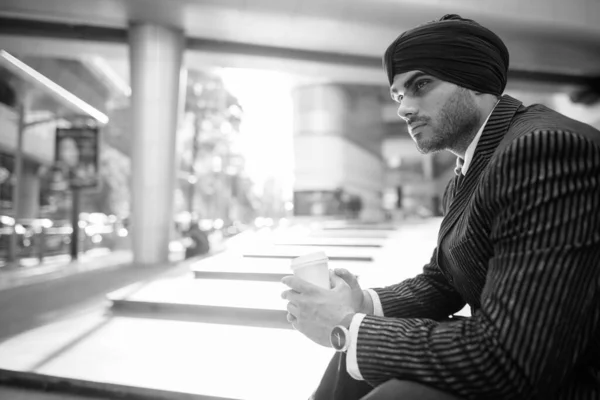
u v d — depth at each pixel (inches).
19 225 353.7
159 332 105.9
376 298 45.9
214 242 531.2
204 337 101.3
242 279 166.2
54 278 224.5
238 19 373.4
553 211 26.4
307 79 1031.6
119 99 944.3
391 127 1546.5
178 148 339.3
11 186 515.8
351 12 395.9
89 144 367.9
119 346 95.0
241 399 67.8
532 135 28.4
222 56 456.8
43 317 124.0
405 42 35.8
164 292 140.1
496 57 35.0
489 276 29.6
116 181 1014.4
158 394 71.4
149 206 310.2
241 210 1875.0
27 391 77.5
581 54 524.1
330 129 1037.8
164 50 340.8
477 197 32.0
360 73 516.4
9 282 211.3
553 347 25.6
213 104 1262.3
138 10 328.2
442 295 46.1
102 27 392.5
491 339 26.6
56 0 321.1
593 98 658.2
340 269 44.9
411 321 31.6
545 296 25.7
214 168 1341.0
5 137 571.5
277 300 125.1
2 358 86.7
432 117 36.0
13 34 382.0
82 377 76.2
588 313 26.7
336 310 34.6
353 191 1112.8
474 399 27.5
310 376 76.8
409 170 1957.4
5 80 553.0
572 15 459.8
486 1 430.6
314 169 1039.0
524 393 26.1
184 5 330.0
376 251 237.5
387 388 29.4
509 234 28.1
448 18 37.1
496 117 34.9
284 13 380.2
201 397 69.4
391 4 396.8
